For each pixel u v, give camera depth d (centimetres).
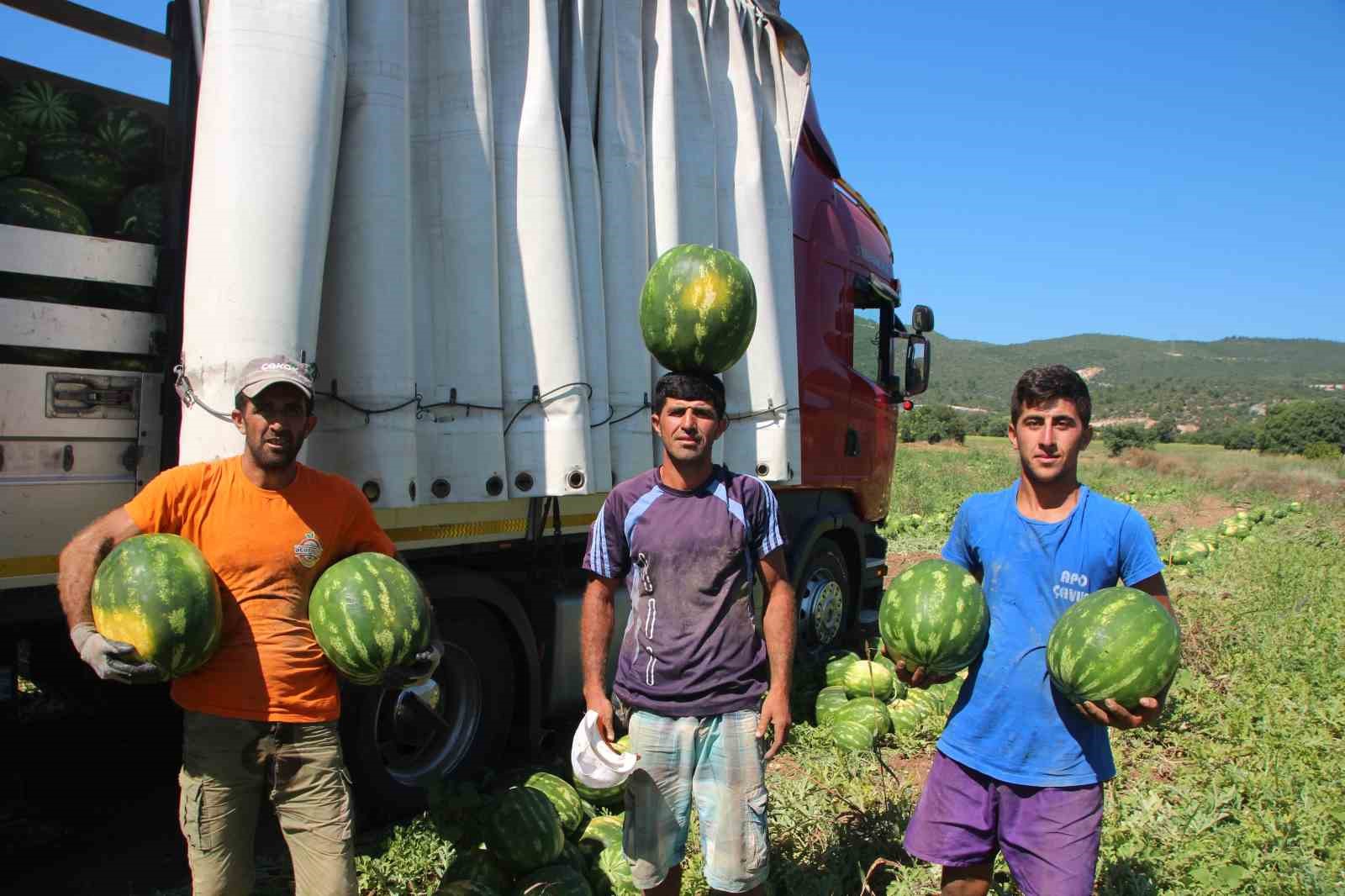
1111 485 3175
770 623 381
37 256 383
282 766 335
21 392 377
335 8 411
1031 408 347
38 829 523
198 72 429
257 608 333
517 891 412
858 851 483
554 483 508
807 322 799
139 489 414
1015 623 351
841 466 860
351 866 346
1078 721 340
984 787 353
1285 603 1124
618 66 571
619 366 566
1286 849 509
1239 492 3225
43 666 519
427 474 476
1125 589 332
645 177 588
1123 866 471
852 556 930
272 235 383
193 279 385
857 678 741
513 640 590
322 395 434
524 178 504
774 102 709
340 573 337
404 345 444
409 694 541
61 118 450
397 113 442
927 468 3516
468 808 443
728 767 364
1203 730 707
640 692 369
